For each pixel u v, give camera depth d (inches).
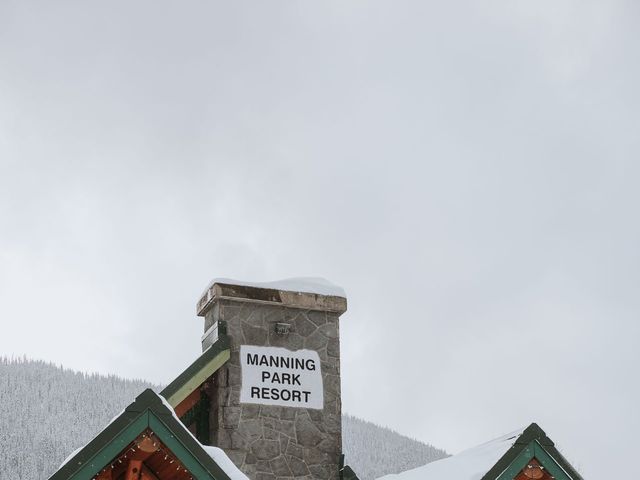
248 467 646.5
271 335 681.6
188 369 655.1
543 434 499.5
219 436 647.8
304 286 697.6
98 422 4869.6
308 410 673.0
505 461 493.4
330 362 690.8
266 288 686.5
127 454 434.0
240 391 660.7
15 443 4461.1
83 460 417.7
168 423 430.3
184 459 430.0
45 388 5093.5
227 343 667.4
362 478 4042.8
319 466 663.1
